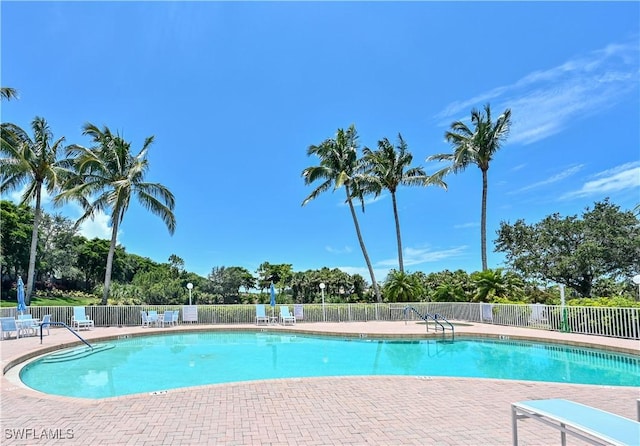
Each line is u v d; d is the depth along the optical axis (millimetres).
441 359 11438
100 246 50000
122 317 18328
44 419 5129
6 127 19531
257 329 16828
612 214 23234
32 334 14906
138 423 4965
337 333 15070
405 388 6715
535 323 15562
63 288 45125
